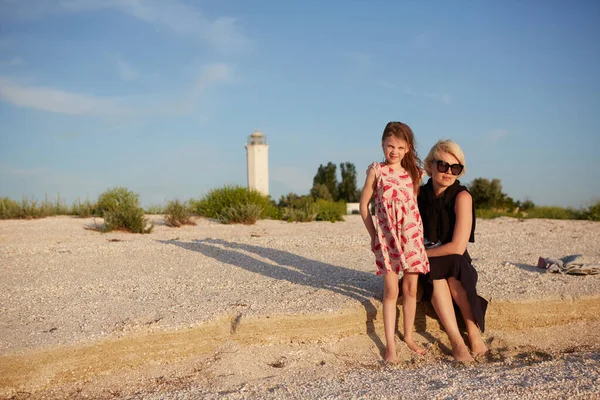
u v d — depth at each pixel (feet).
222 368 12.38
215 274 19.35
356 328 14.43
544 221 46.29
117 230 33.53
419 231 13.42
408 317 13.85
